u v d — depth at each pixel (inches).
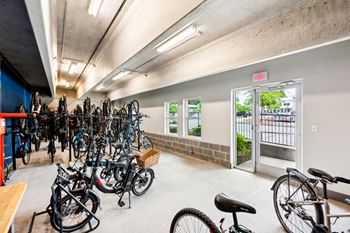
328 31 78.4
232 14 97.1
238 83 164.9
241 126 171.6
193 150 219.1
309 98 117.2
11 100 184.7
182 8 70.8
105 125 213.2
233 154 174.6
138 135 231.5
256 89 157.4
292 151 136.3
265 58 104.3
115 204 103.5
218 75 184.7
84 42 160.9
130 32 118.6
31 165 176.7
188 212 56.4
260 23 104.4
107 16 115.5
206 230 70.0
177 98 246.1
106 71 175.5
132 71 230.5
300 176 72.0
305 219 66.1
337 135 104.5
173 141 254.7
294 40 89.9
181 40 125.9
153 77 223.3
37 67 177.8
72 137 216.7
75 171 97.6
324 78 109.8
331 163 106.9
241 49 116.3
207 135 198.7
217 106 186.2
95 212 86.8
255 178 145.4
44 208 96.3
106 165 116.3
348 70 100.1
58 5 104.0
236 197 112.0
